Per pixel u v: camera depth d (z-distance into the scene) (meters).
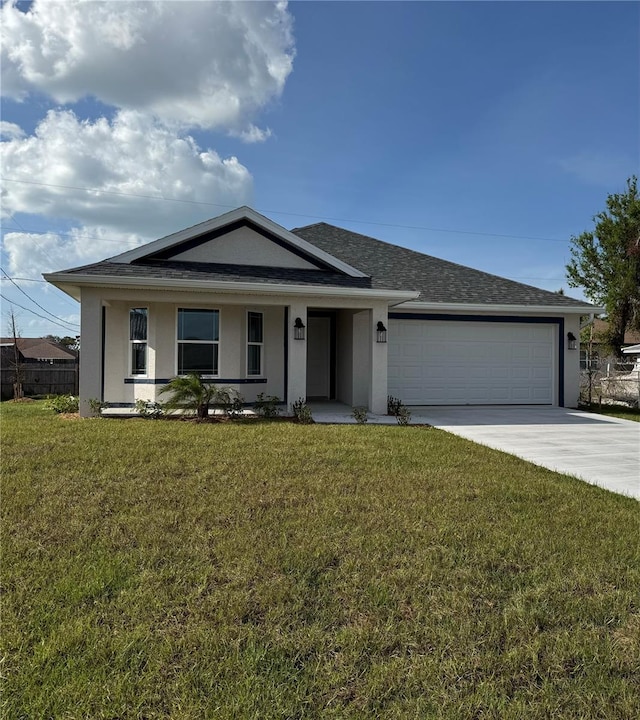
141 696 2.15
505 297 14.62
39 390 20.17
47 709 2.07
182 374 11.59
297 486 5.29
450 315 14.06
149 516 4.30
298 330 11.29
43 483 5.24
